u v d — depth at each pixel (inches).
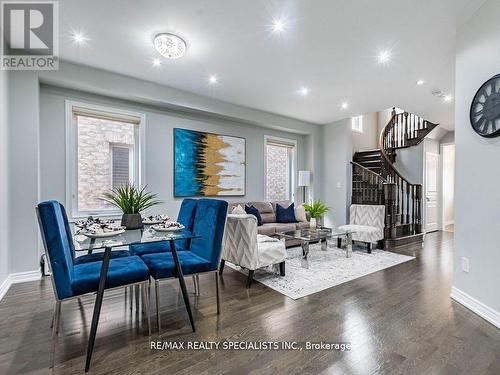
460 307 93.5
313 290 109.2
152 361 63.8
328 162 239.5
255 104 185.8
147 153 159.9
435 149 276.2
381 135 279.6
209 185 187.0
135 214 99.0
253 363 63.3
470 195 91.5
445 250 185.9
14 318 84.3
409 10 88.1
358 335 75.5
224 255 125.5
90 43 108.7
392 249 188.5
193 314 87.8
